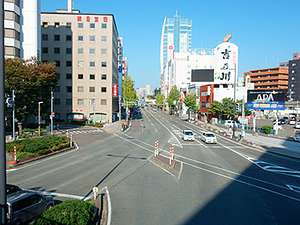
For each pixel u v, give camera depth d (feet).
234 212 34.35
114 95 196.03
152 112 379.55
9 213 26.58
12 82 102.17
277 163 66.64
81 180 49.11
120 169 58.13
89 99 192.34
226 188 45.06
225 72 182.39
